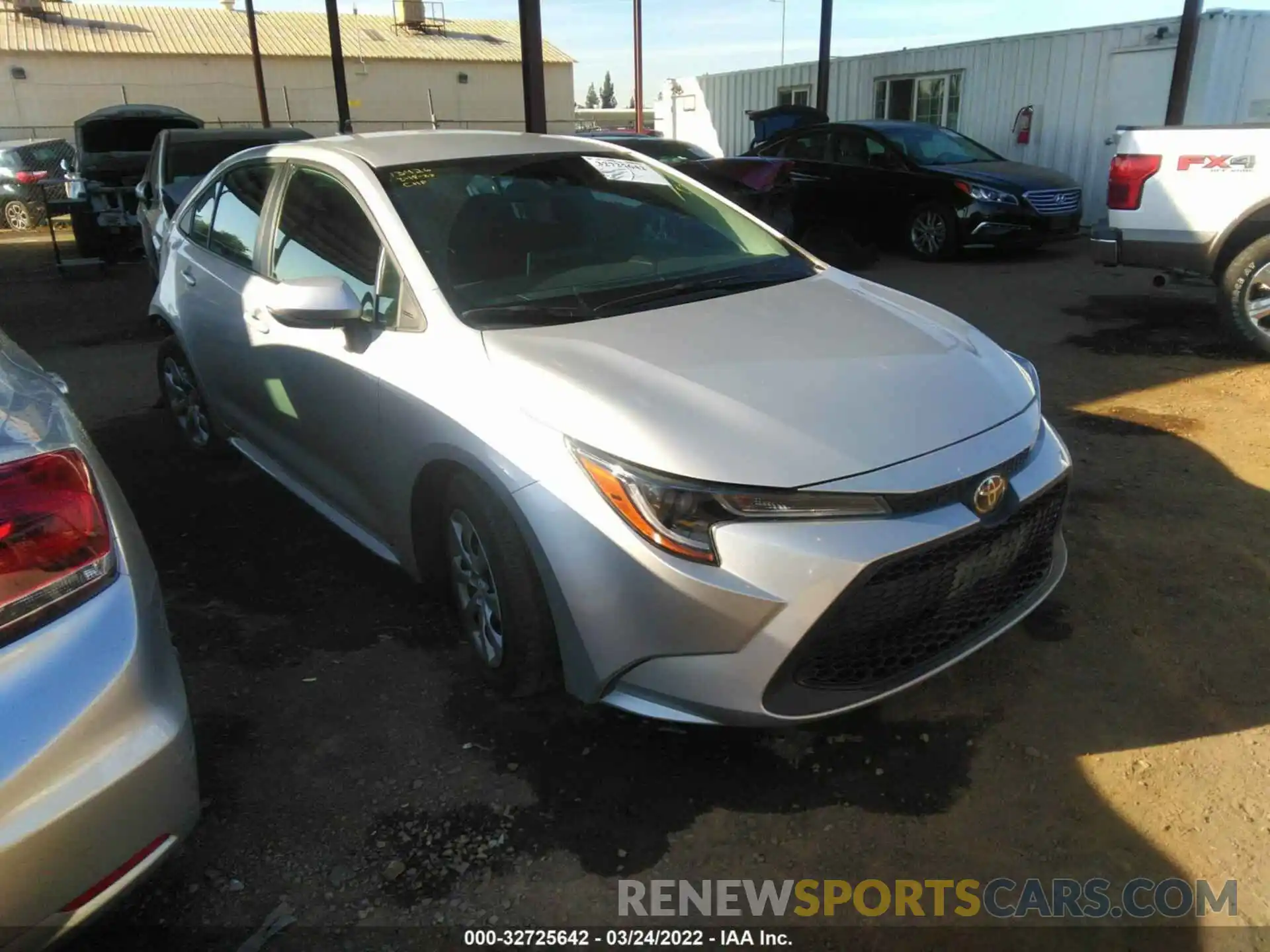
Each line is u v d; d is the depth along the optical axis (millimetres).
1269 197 5961
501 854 2383
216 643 3277
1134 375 6043
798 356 2770
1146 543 3803
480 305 3012
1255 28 11258
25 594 1678
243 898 2258
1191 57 10500
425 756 2717
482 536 2713
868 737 2775
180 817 1869
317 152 3730
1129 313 7781
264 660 3180
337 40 14922
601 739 2781
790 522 2305
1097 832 2428
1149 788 2561
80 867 1686
